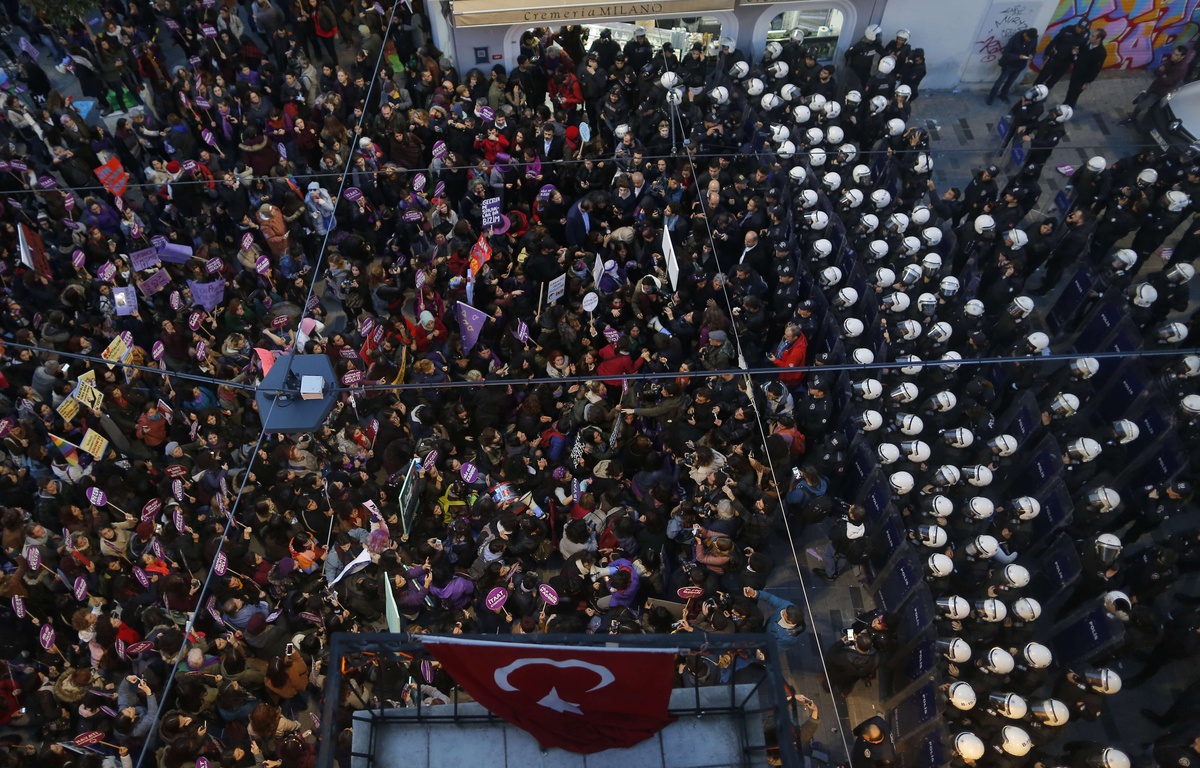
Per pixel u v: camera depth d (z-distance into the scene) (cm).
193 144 2047
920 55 2117
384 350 1552
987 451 1429
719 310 1540
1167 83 2164
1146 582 1372
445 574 1268
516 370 1521
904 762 1269
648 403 1466
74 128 1912
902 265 1723
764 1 2150
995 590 1299
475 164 1911
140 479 1452
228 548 1318
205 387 1619
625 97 2042
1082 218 1761
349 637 625
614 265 1664
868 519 1438
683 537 1372
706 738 653
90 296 1730
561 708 633
